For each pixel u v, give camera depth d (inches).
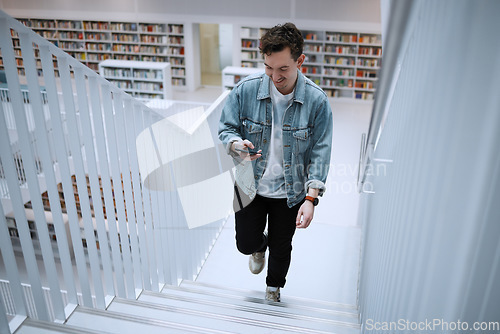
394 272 49.0
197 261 145.7
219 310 96.7
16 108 55.9
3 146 55.6
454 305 23.3
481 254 19.7
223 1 519.8
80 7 561.9
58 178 268.4
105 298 85.6
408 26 35.4
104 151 78.7
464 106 25.3
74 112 68.0
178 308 86.7
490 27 22.0
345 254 157.6
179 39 559.2
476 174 22.2
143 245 99.7
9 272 60.8
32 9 574.9
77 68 67.2
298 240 165.0
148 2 538.9
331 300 135.3
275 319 96.6
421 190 36.9
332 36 508.4
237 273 143.7
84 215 75.3
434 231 29.7
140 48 570.3
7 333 59.1
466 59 26.1
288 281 143.3
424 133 38.8
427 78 40.5
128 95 83.6
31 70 57.2
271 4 507.5
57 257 331.0
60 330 62.0
